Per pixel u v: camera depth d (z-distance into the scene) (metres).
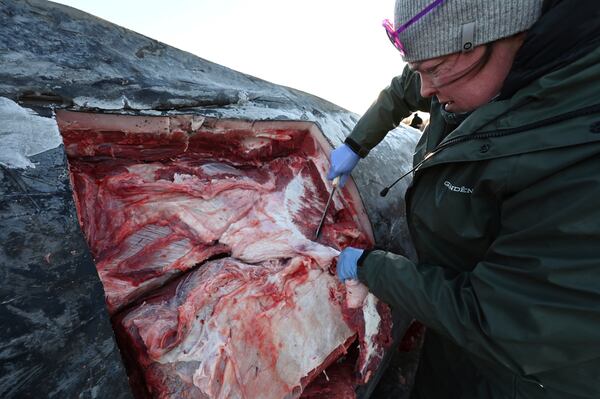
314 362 1.12
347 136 1.47
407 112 1.50
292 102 1.45
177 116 1.01
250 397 0.96
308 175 1.47
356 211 1.48
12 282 0.58
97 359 0.66
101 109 0.86
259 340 1.01
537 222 0.74
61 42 0.87
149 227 1.02
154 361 0.85
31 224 0.63
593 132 0.67
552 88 0.72
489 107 0.84
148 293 0.98
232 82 1.31
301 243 1.22
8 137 0.67
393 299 1.02
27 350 0.58
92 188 0.95
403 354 2.09
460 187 0.96
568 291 0.69
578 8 0.65
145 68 1.02
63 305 0.63
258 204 1.24
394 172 1.70
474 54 0.77
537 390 0.96
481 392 1.13
